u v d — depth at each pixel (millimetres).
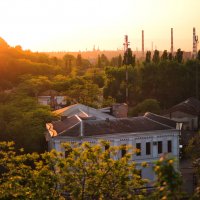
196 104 102000
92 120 59000
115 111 79250
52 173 27781
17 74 160625
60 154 29156
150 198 19781
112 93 115500
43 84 133375
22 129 63875
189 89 116375
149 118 62938
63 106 109125
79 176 27625
